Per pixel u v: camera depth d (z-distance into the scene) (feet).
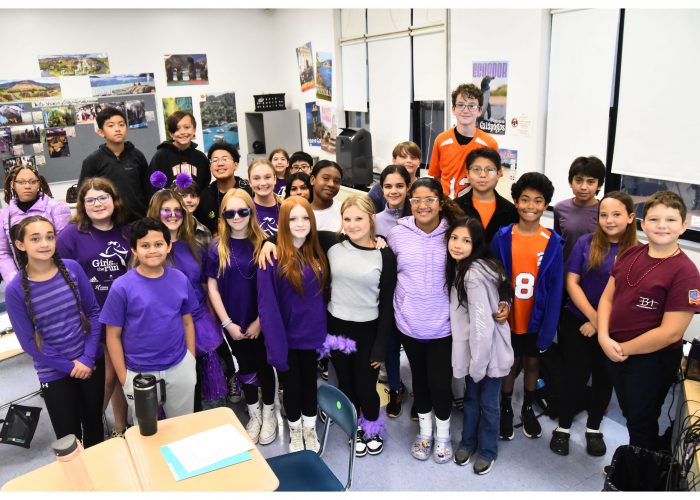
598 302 8.44
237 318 9.18
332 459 9.12
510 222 9.12
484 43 13.93
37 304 7.62
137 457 6.06
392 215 9.72
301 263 8.34
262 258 8.31
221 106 24.17
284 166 14.25
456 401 10.36
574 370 8.79
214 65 23.67
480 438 8.71
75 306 7.93
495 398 8.45
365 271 8.29
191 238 9.03
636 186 11.60
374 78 19.13
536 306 8.54
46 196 11.30
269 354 8.50
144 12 21.74
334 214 10.58
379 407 9.01
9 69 19.75
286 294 8.41
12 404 9.70
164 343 7.85
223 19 23.47
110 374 8.96
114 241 8.93
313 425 9.18
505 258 8.57
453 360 8.34
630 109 11.03
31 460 9.47
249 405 9.70
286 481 6.74
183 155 12.16
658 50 10.34
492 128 14.21
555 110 12.64
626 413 7.85
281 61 24.79
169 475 5.77
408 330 8.46
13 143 20.15
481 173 8.82
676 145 10.35
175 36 22.57
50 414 8.00
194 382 8.39
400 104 18.11
